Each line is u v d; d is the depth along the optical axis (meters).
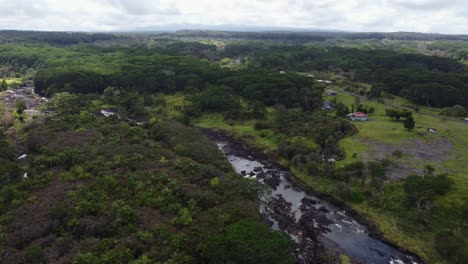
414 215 63.75
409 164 82.00
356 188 74.06
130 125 109.75
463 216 60.22
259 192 67.06
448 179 68.81
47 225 49.78
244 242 43.25
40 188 61.84
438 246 55.50
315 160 86.88
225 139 114.00
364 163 82.06
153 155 78.00
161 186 61.88
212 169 72.00
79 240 47.75
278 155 97.00
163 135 98.00
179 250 44.88
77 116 109.81
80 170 67.31
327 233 62.06
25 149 87.25
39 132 92.75
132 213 51.97
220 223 51.34
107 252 43.25
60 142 84.00
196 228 49.31
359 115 118.81
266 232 46.09
